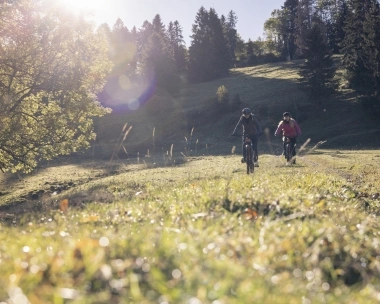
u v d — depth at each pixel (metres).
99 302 2.84
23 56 24.64
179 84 91.00
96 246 3.85
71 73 26.28
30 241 4.44
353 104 63.19
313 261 3.92
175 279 3.12
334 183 12.57
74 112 27.44
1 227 6.96
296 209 6.75
